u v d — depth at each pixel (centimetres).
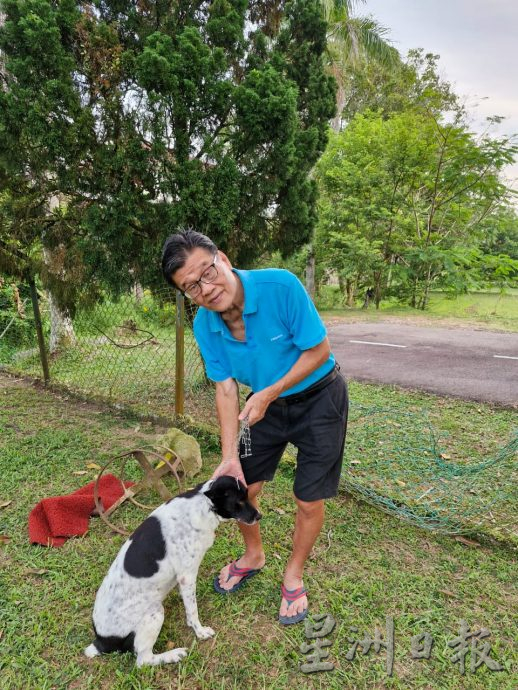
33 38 355
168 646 197
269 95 375
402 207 1295
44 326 691
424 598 223
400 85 1728
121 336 498
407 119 1183
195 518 191
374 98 1880
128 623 181
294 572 217
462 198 1250
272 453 211
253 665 189
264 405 185
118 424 426
